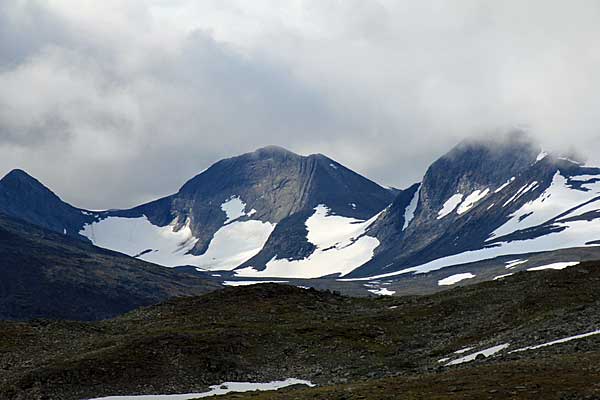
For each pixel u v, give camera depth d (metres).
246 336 100.75
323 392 60.28
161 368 87.50
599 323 77.62
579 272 109.00
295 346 99.38
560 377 52.62
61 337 106.25
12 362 93.94
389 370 83.44
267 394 65.62
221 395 70.44
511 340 80.44
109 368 85.94
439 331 102.56
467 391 52.19
